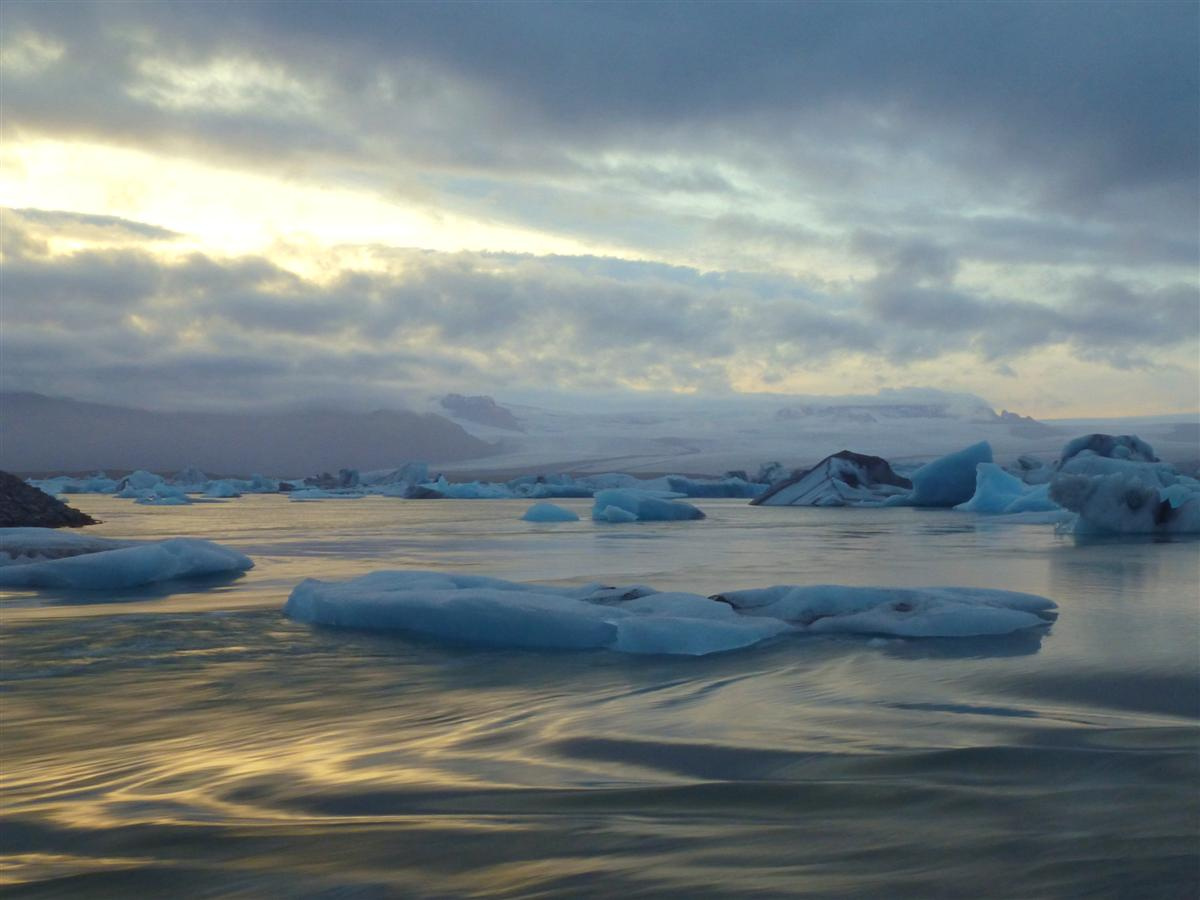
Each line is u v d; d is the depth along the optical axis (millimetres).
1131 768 2758
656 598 6223
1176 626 5742
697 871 2021
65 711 4027
